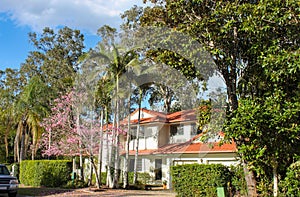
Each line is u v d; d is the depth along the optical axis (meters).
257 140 8.04
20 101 23.48
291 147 8.27
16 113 23.81
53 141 19.12
